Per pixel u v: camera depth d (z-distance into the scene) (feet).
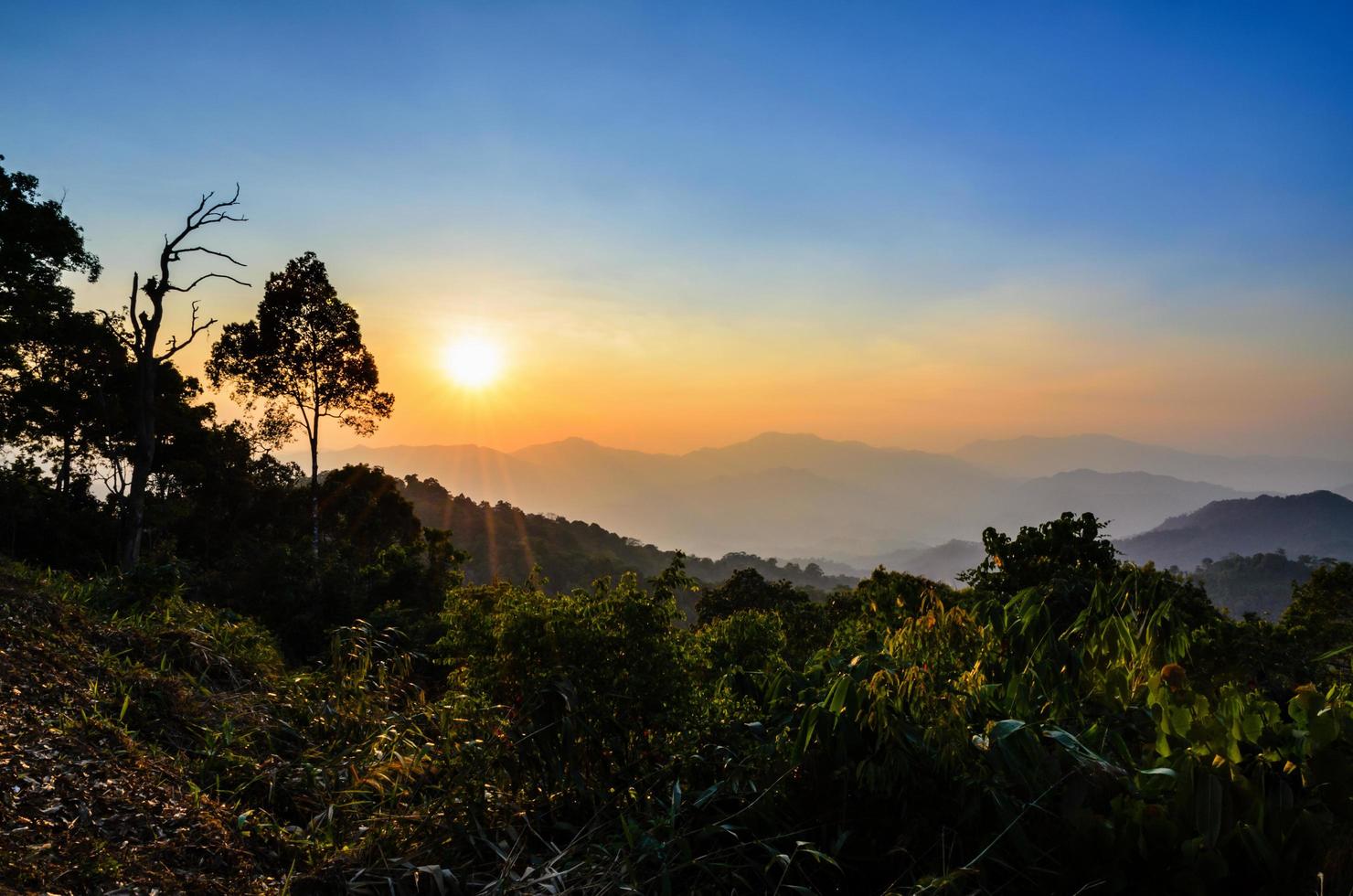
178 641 24.23
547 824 15.87
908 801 13.46
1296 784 11.91
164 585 29.17
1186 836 11.43
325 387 101.45
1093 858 11.79
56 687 17.25
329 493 126.72
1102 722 14.40
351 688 24.11
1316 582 105.60
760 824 14.25
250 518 117.60
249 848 13.65
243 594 48.06
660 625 17.25
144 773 14.90
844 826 13.58
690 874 13.53
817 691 15.47
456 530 448.24
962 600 20.25
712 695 18.76
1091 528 30.66
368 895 12.95
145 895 10.98
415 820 15.69
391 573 61.36
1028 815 12.55
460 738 17.20
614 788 16.33
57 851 11.19
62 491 96.63
